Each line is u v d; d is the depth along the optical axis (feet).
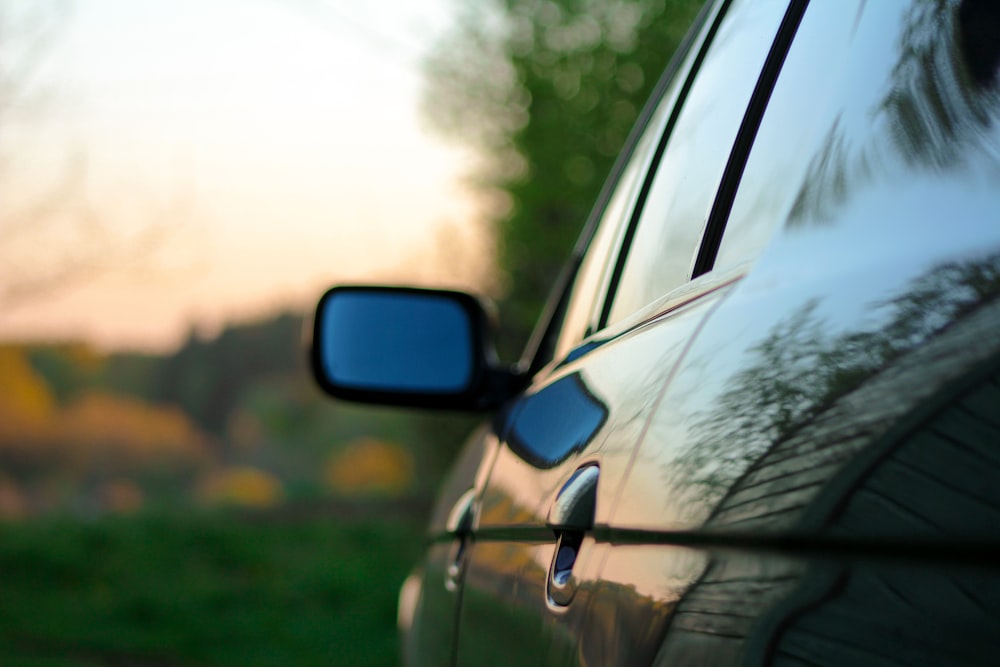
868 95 3.09
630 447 3.63
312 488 74.79
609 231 6.73
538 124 43.06
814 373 2.51
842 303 2.53
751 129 4.26
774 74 4.25
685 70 5.97
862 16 3.51
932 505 2.00
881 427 2.19
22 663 27.27
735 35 5.15
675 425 3.23
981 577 1.89
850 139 3.04
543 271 47.06
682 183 5.08
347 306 8.91
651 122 6.66
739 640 2.47
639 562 3.22
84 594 37.29
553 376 6.15
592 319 6.06
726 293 3.42
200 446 111.45
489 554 5.80
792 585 2.34
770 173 3.76
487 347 8.75
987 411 1.95
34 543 43.27
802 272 2.87
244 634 31.48
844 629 2.14
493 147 44.37
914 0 3.15
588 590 3.64
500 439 6.92
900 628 2.01
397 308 8.91
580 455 4.34
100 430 103.65
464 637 6.15
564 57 42.57
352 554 45.96
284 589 37.32
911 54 2.96
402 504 61.36
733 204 4.10
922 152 2.61
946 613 1.93
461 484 8.18
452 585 7.04
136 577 40.09
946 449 2.01
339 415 111.75
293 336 117.60
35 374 98.63
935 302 2.20
